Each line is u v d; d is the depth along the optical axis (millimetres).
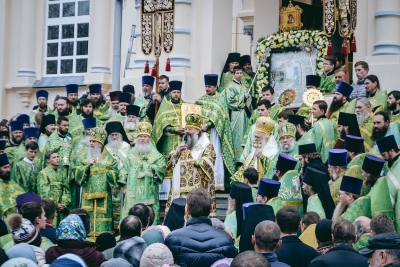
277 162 15969
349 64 22094
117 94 21594
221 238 11094
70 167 19531
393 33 20844
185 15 23391
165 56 23328
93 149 19094
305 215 13055
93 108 21875
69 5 31750
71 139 20469
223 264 10219
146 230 12539
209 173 17859
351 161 15367
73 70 31438
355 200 13555
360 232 12203
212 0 23312
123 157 19281
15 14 31828
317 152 15633
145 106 20969
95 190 19000
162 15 21422
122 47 27656
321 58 22062
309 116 19516
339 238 10492
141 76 23531
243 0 29297
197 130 18000
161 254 10352
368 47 21234
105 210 19062
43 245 12438
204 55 23344
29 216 12141
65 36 31703
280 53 22641
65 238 11258
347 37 19703
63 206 19156
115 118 20938
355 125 16625
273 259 10141
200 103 20547
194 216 11289
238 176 17922
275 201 14180
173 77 23031
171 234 11133
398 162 14422
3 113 31578
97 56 30266
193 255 10938
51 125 20906
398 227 14094
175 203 14375
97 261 11195
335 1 19734
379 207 13742
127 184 19000
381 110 17281
